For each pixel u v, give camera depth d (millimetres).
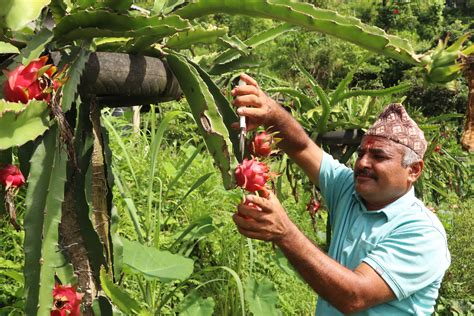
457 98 10922
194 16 1516
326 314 2045
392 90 2789
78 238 1438
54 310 1213
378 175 1932
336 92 2834
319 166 2193
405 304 1875
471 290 4410
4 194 1250
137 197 3473
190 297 2850
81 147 1354
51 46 1356
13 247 2773
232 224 3441
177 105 4570
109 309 1396
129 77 1369
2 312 2396
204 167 3910
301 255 1588
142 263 2404
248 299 2900
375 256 1835
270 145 1547
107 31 1309
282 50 13039
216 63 1735
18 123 1122
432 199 4914
